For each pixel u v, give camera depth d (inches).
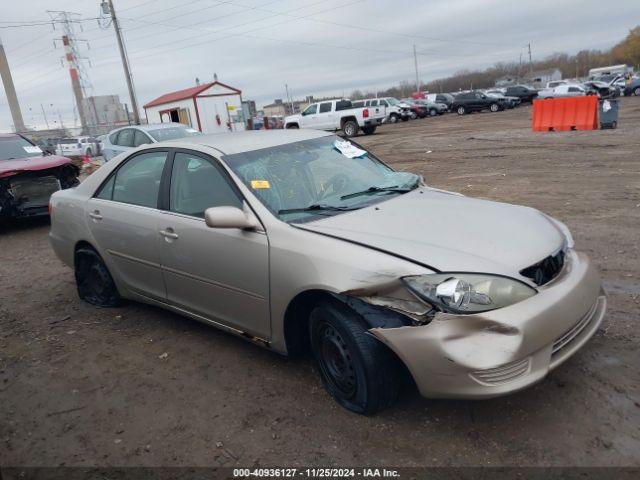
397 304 111.7
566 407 121.0
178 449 120.4
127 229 176.1
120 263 186.4
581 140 612.1
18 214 360.5
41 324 198.7
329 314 121.8
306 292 125.8
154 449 121.3
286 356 142.8
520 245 120.6
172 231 158.7
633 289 180.5
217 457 116.5
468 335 105.3
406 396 130.6
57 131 2507.4
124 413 136.4
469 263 111.5
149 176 173.9
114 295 202.7
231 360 158.1
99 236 190.1
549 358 110.7
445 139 802.8
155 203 169.0
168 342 173.9
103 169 197.3
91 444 125.3
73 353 172.6
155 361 161.9
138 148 183.3
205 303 156.8
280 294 130.9
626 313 162.7
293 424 124.6
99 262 199.9
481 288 107.7
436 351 106.2
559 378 132.2
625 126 720.3
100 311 205.8
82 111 2568.9
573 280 120.9
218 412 132.6
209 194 151.6
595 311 128.2
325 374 131.9
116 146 538.9
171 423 130.2
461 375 104.9
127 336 181.3
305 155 162.9
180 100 1430.9
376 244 119.4
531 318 106.9
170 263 162.6
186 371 154.2
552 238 129.0
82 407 141.2
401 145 784.9
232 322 150.6
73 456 121.5
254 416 129.4
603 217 277.4
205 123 1413.6
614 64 4453.7
